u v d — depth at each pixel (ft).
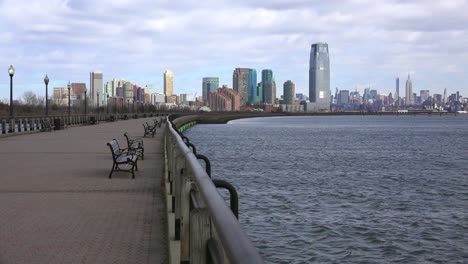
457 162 149.79
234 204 11.59
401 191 88.99
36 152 72.43
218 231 7.35
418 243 53.31
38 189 39.34
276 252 48.98
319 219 62.80
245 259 5.54
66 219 28.37
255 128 445.78
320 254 48.70
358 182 99.96
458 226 61.11
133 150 61.05
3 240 23.80
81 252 21.62
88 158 63.93
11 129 116.26
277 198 77.36
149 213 29.96
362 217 64.95
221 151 179.83
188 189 14.32
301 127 492.54
